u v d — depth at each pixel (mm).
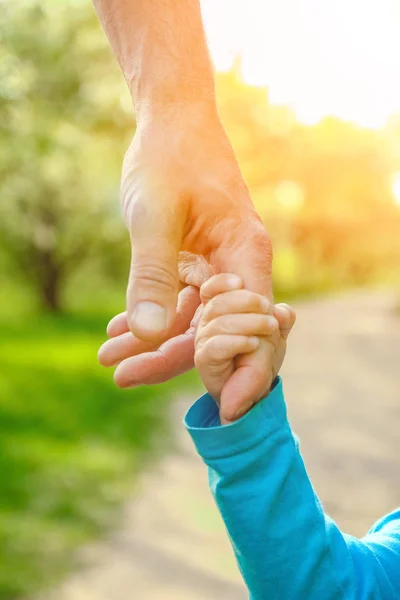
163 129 1098
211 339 1056
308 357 15852
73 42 12500
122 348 1238
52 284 26266
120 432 7938
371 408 10070
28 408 8945
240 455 1102
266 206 44844
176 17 1182
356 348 17672
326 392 11398
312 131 47500
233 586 4246
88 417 8672
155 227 1020
